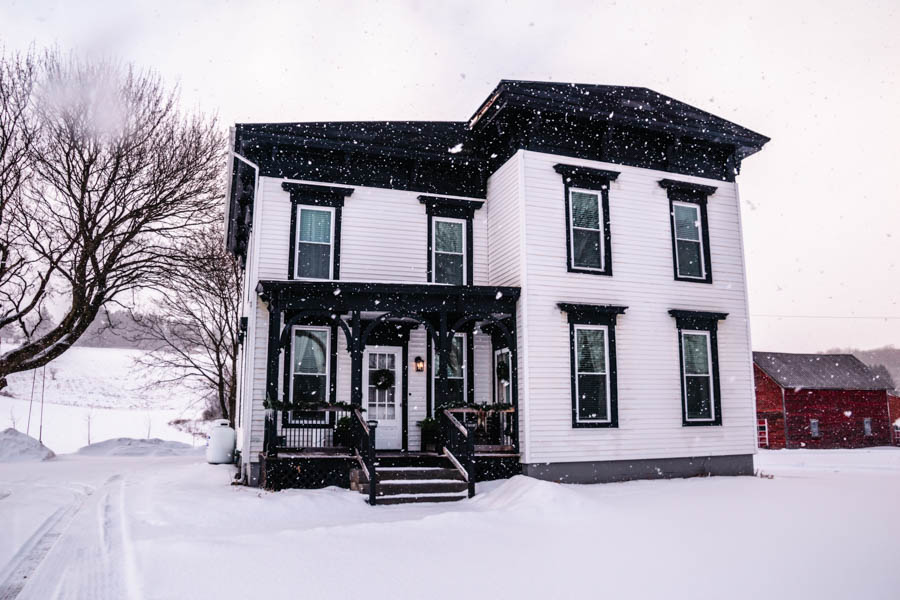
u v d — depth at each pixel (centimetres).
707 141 1563
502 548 743
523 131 1412
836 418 3531
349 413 1360
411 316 1314
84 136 1834
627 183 1488
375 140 1451
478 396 1488
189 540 763
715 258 1548
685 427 1438
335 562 672
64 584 610
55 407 5209
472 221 1538
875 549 727
